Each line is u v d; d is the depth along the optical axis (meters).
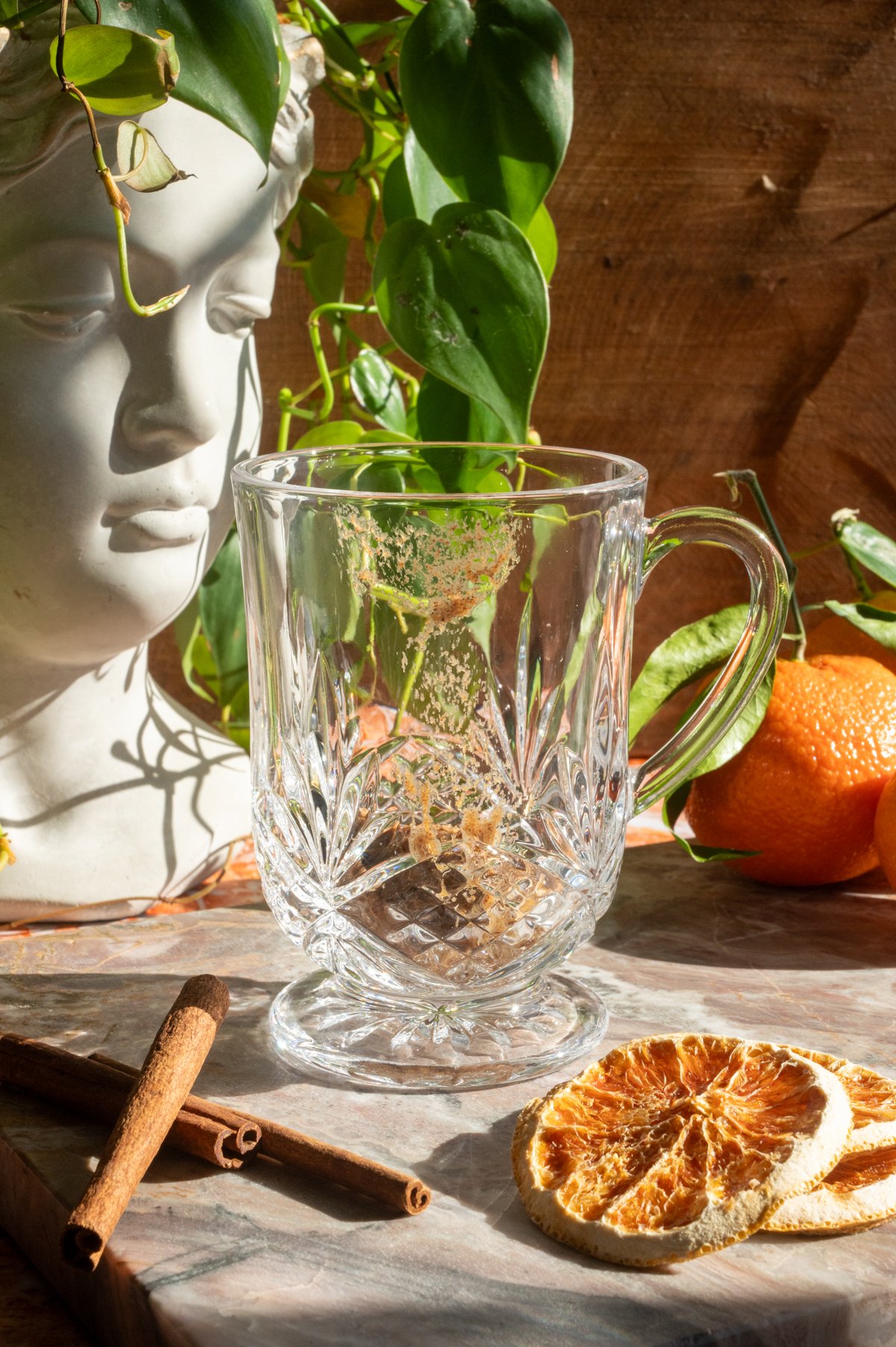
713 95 0.75
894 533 0.80
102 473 0.60
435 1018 0.59
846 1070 0.56
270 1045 0.59
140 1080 0.54
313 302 0.74
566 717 0.58
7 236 0.58
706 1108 0.53
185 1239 0.52
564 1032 0.59
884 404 0.79
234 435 0.64
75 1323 0.52
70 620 0.62
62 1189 0.53
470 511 0.56
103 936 0.65
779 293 0.77
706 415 0.78
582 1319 0.50
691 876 0.69
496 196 0.64
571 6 0.74
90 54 0.54
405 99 0.64
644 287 0.77
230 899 0.68
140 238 0.58
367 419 0.75
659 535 0.61
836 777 0.65
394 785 0.58
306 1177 0.54
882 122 0.76
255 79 0.57
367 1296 0.50
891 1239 0.52
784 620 0.62
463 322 0.63
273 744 0.59
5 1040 0.57
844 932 0.65
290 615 0.57
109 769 0.66
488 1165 0.54
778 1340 0.50
